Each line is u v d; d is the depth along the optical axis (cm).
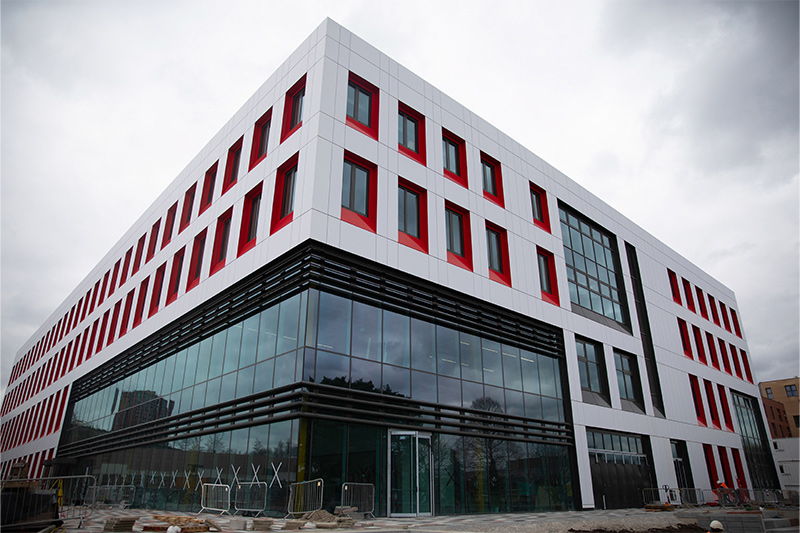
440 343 2061
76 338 4412
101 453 3077
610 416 2792
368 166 2077
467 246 2373
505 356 2331
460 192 2403
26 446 4944
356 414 1703
